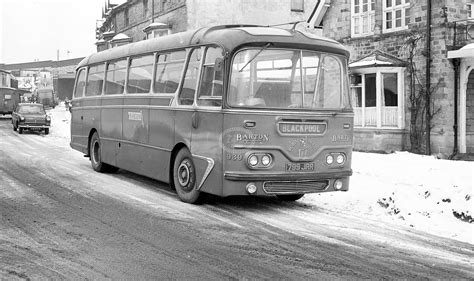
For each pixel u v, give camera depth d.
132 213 8.95
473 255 6.95
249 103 8.83
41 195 10.41
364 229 8.25
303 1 32.47
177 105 10.16
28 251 6.64
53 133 30.02
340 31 22.34
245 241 7.33
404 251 7.04
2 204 9.46
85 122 14.85
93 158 14.33
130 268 6.04
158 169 10.90
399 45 19.61
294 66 9.20
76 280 5.61
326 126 9.32
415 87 18.92
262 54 8.98
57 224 8.05
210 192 9.16
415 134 18.84
